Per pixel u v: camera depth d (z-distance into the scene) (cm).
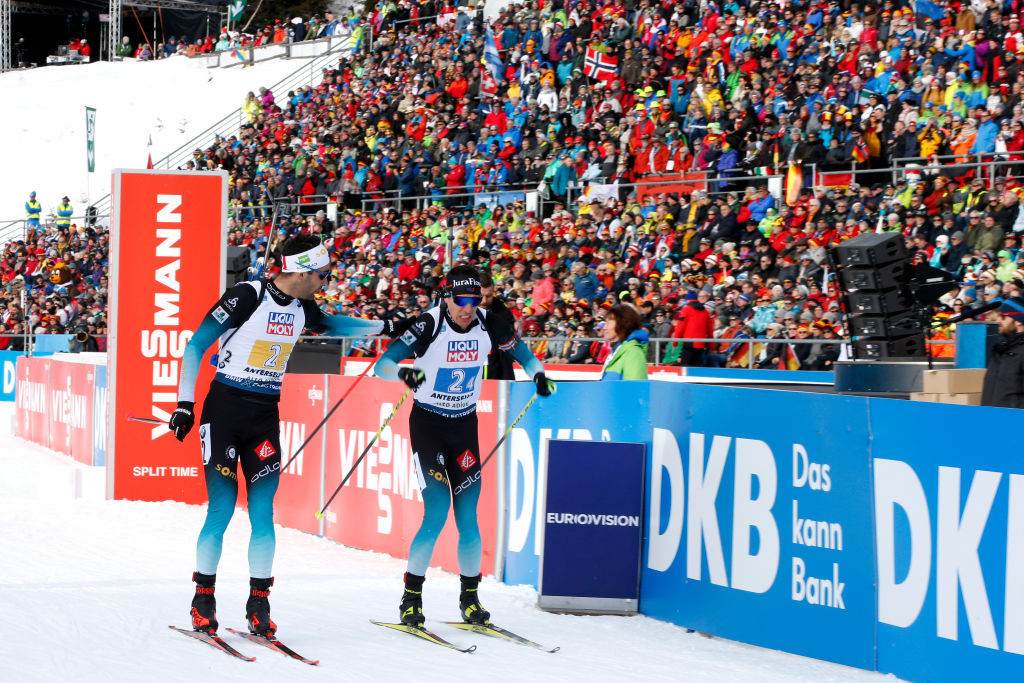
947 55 4938
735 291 4356
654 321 4388
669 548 1939
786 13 5759
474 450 1814
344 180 7369
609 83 6309
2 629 1648
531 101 6719
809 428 1706
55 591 1948
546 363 4550
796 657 1694
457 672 1507
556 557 1958
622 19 6531
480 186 6456
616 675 1526
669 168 5603
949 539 1501
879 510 1603
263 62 12331
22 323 8150
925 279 2781
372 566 2427
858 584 1625
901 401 1577
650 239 5022
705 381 2959
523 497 2211
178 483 3322
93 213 10119
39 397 5278
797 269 4381
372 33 9719
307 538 2836
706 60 5884
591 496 1977
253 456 1700
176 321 3322
